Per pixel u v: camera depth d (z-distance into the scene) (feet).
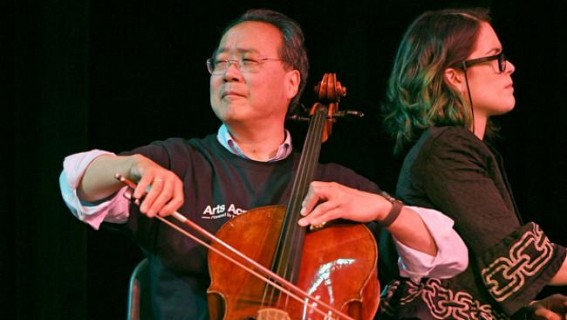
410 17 27.89
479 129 20.77
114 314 25.99
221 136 20.03
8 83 23.98
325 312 16.26
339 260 17.07
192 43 26.73
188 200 19.02
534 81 28.25
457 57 20.42
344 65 27.71
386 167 27.63
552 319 19.72
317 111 20.74
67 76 24.53
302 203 17.80
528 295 18.34
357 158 27.68
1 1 23.93
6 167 23.93
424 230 18.01
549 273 18.45
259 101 19.49
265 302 16.34
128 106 26.11
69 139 24.52
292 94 20.53
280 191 19.40
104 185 17.08
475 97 20.44
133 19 26.22
